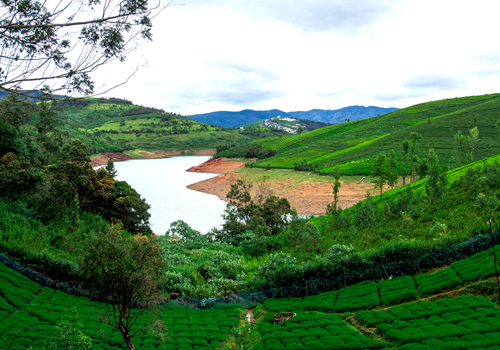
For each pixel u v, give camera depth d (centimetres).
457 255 3659
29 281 3225
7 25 1116
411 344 2252
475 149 14800
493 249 3406
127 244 2173
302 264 4178
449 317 2538
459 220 4725
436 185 6284
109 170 8519
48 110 9088
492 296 2742
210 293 3791
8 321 2481
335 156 18700
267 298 3809
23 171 4809
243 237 6512
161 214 10194
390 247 3906
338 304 3212
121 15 1244
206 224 9025
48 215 4631
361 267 3856
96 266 1961
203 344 2669
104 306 3166
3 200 4562
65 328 1980
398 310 2814
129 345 2083
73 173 5016
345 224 6372
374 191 11706
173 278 3909
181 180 17662
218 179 16812
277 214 7638
